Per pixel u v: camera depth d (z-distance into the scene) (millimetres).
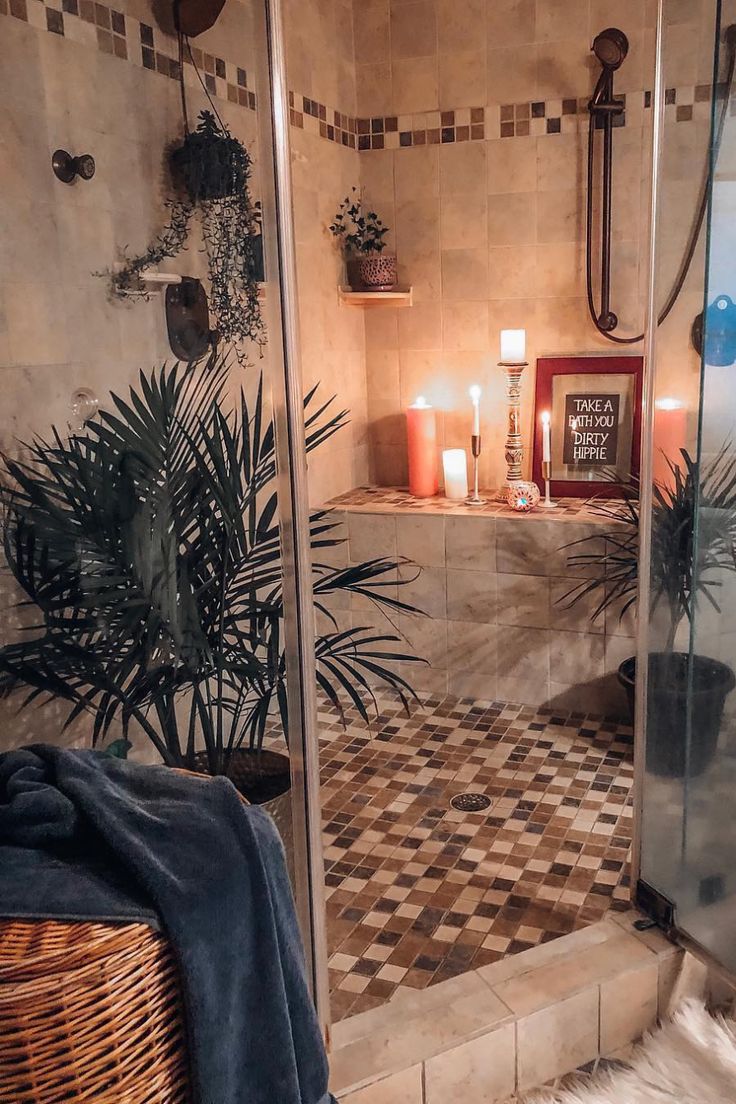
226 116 1390
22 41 1343
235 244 1425
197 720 1589
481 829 2361
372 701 3158
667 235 1655
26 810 976
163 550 1524
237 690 1568
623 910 2012
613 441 3152
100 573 1497
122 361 1460
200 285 1449
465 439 3379
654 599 1787
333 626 3242
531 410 3266
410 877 2170
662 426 1722
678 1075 1645
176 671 1558
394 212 3295
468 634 3086
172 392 1487
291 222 1422
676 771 1774
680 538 1703
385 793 2557
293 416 1461
